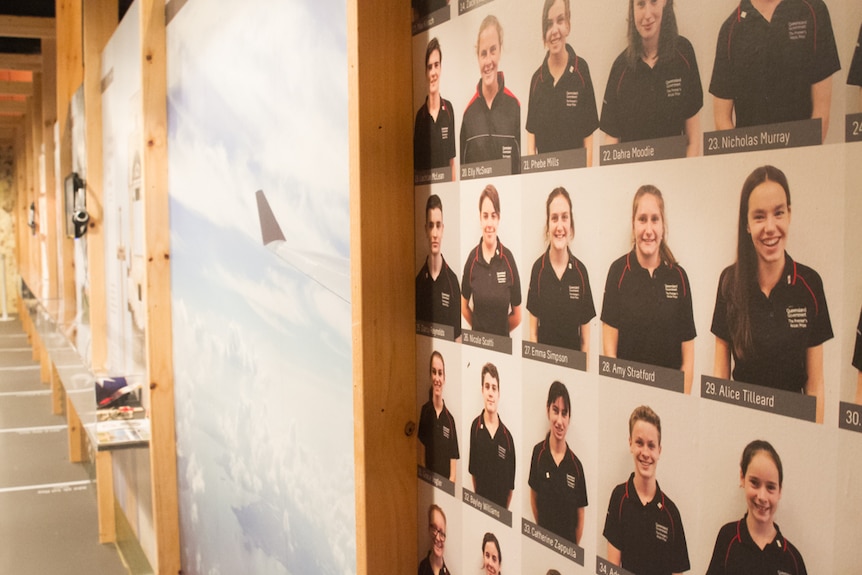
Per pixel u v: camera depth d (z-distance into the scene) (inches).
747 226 31.9
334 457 63.8
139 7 115.9
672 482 35.8
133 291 136.1
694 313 34.4
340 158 59.9
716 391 33.5
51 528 167.5
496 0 45.3
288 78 69.5
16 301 536.4
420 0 52.1
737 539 33.0
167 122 114.2
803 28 29.4
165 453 117.6
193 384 106.0
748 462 32.4
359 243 52.5
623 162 37.5
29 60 286.4
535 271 43.5
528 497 45.0
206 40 93.6
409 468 55.0
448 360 51.4
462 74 48.5
